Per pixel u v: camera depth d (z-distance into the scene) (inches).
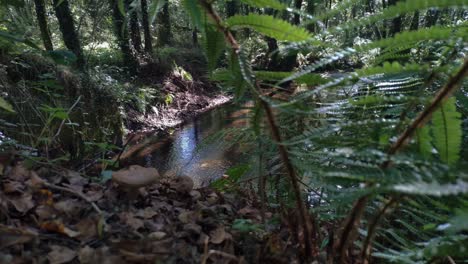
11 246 51.6
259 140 61.4
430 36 36.3
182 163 254.7
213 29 46.3
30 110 146.6
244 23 44.1
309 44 44.6
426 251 42.2
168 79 445.4
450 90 36.7
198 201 77.7
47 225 57.3
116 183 72.6
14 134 132.6
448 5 32.8
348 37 66.0
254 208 82.0
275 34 44.3
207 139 71.5
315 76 45.7
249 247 60.6
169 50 513.3
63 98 205.9
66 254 52.1
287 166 48.9
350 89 65.1
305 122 62.4
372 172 36.4
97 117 263.3
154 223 65.6
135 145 305.1
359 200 43.8
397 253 51.0
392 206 49.5
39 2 321.7
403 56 53.8
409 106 43.9
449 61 48.5
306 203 68.6
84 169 99.5
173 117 394.6
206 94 479.5
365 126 47.4
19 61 200.2
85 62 314.2
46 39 327.9
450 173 33.7
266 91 53.1
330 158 48.6
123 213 65.0
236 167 78.7
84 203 66.4
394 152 40.1
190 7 43.7
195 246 59.8
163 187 82.1
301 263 53.8
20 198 62.5
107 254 52.7
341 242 47.3
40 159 82.5
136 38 455.8
